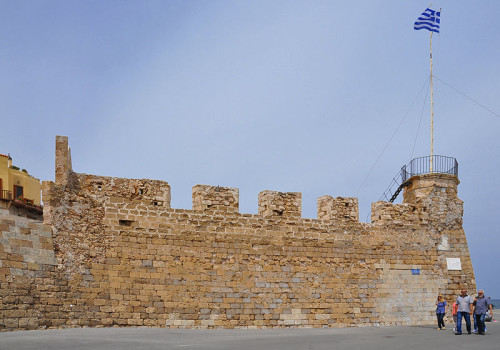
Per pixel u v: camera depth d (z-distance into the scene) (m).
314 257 43.47
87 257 36.91
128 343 28.59
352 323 43.88
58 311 35.12
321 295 43.19
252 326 40.62
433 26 53.69
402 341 31.58
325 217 45.34
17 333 31.70
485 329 40.19
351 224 45.19
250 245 41.53
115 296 37.19
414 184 49.06
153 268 38.50
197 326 39.03
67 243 36.47
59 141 37.44
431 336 34.75
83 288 36.38
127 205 38.56
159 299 38.31
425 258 47.25
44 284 34.91
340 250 44.44
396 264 46.16
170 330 36.03
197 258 39.81
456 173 49.75
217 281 40.09
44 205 36.47
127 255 37.97
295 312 42.09
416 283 46.56
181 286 39.06
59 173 37.09
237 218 41.47
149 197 39.41
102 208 37.94
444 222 48.44
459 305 36.41
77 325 35.69
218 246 40.53
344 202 45.38
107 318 36.75
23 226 34.84
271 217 42.56
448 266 47.84
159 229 39.06
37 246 35.16
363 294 44.62
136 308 37.62
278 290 41.84
